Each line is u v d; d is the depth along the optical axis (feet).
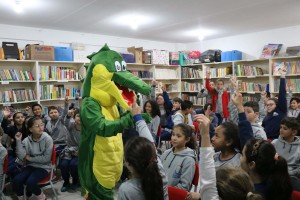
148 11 15.48
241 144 6.61
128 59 21.90
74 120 12.50
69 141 12.59
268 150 5.05
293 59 19.80
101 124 6.64
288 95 16.57
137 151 4.48
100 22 17.92
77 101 18.24
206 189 3.92
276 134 11.83
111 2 13.64
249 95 22.11
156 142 14.20
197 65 25.46
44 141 10.53
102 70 7.04
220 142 6.68
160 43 26.50
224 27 20.38
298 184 6.49
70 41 20.80
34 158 10.34
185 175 7.03
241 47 23.59
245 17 17.43
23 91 17.58
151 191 4.25
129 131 8.70
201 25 19.51
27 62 17.97
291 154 8.62
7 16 15.85
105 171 7.02
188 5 14.51
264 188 5.00
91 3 13.71
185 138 7.53
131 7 14.61
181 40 26.11
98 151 7.00
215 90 19.56
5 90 17.67
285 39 20.84
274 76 20.31
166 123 16.29
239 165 6.00
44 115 16.25
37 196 10.34
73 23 18.04
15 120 13.09
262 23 19.31
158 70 24.39
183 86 25.95
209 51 24.20
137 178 4.54
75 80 19.84
